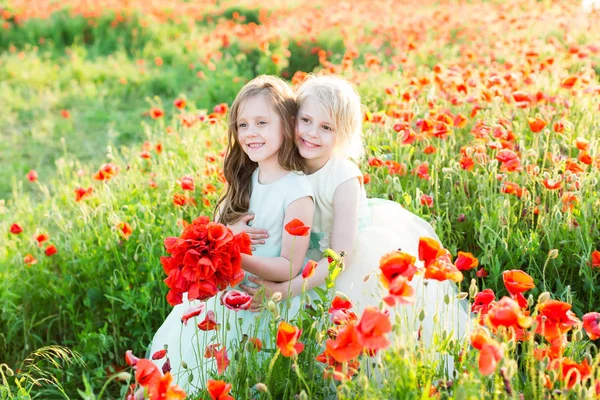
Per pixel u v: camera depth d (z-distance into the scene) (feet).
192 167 12.41
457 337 6.48
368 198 9.76
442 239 8.64
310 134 7.37
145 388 4.72
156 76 25.62
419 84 13.57
